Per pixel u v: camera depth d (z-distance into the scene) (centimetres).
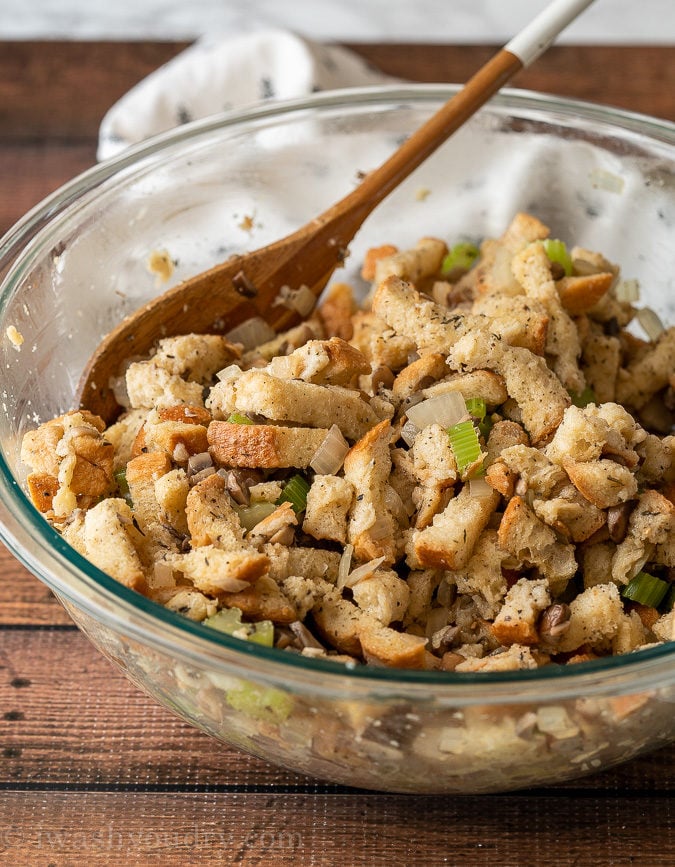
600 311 60
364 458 52
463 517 51
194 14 99
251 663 45
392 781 49
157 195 60
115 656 49
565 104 61
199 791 51
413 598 51
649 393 60
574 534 52
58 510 52
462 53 79
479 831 50
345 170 63
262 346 58
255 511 52
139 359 57
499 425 54
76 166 73
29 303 55
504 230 65
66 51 78
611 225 63
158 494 52
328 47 74
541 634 50
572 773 49
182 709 49
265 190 63
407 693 44
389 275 58
